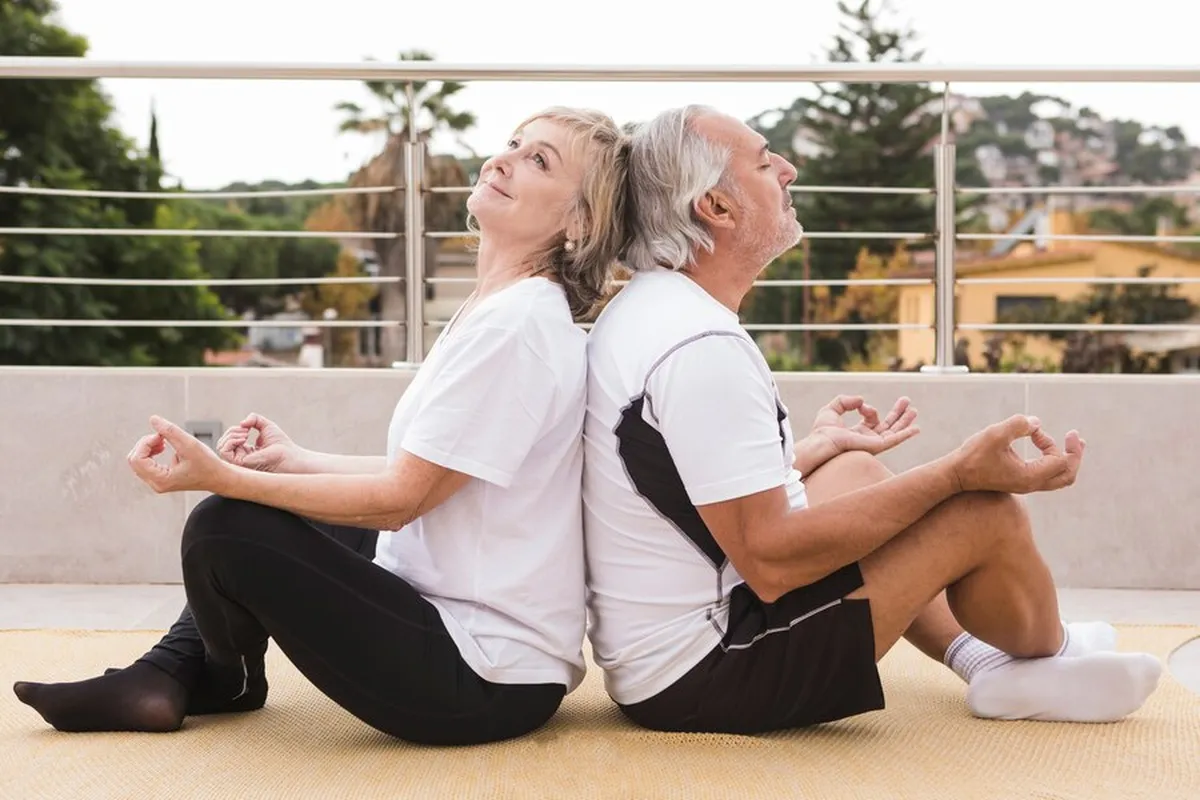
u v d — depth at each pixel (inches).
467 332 62.4
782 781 59.8
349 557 61.7
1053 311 846.5
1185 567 120.8
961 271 863.1
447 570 63.9
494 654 63.5
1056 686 70.4
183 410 120.7
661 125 66.7
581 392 64.9
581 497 66.6
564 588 65.3
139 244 668.7
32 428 120.4
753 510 60.9
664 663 64.8
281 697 76.1
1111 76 119.3
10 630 95.0
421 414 61.7
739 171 65.4
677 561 64.0
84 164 676.7
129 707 66.7
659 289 65.1
